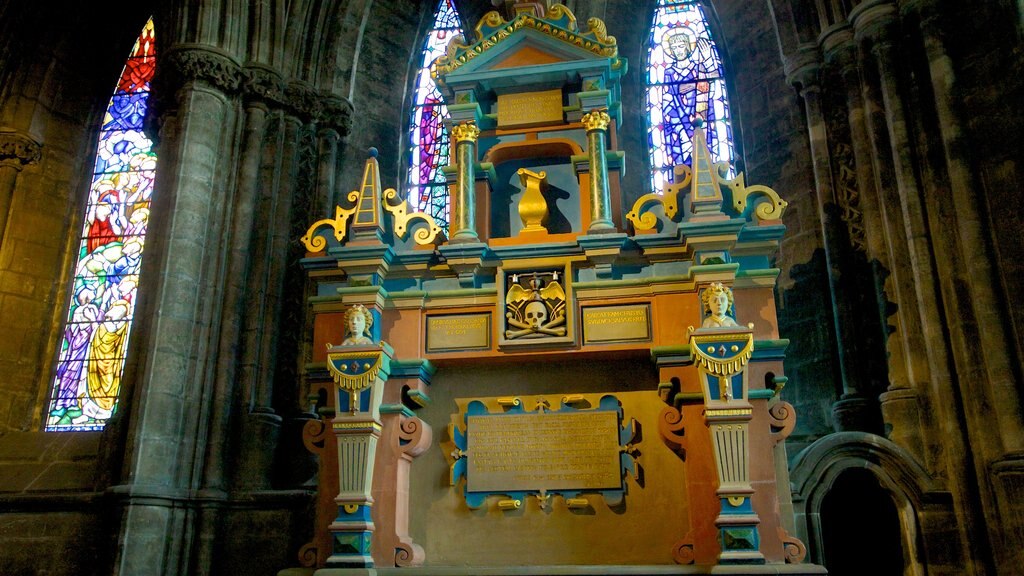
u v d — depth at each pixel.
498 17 11.07
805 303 14.54
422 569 8.15
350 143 18.08
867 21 13.60
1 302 17.70
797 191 15.36
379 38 19.53
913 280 12.35
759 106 16.83
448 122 10.55
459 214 9.85
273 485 13.83
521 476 8.95
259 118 15.72
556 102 10.62
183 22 15.19
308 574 8.48
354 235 9.72
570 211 10.23
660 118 18.17
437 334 9.39
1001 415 10.54
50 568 13.06
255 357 14.34
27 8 18.81
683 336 8.84
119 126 20.31
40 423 17.66
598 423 9.02
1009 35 11.75
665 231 9.52
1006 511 10.23
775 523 8.02
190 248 13.87
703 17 18.77
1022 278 10.88
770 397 8.43
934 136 12.51
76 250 19.25
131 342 14.50
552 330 9.07
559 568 8.02
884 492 11.87
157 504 12.36
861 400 12.65
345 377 8.73
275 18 16.48
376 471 8.84
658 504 8.68
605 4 18.03
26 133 18.66
